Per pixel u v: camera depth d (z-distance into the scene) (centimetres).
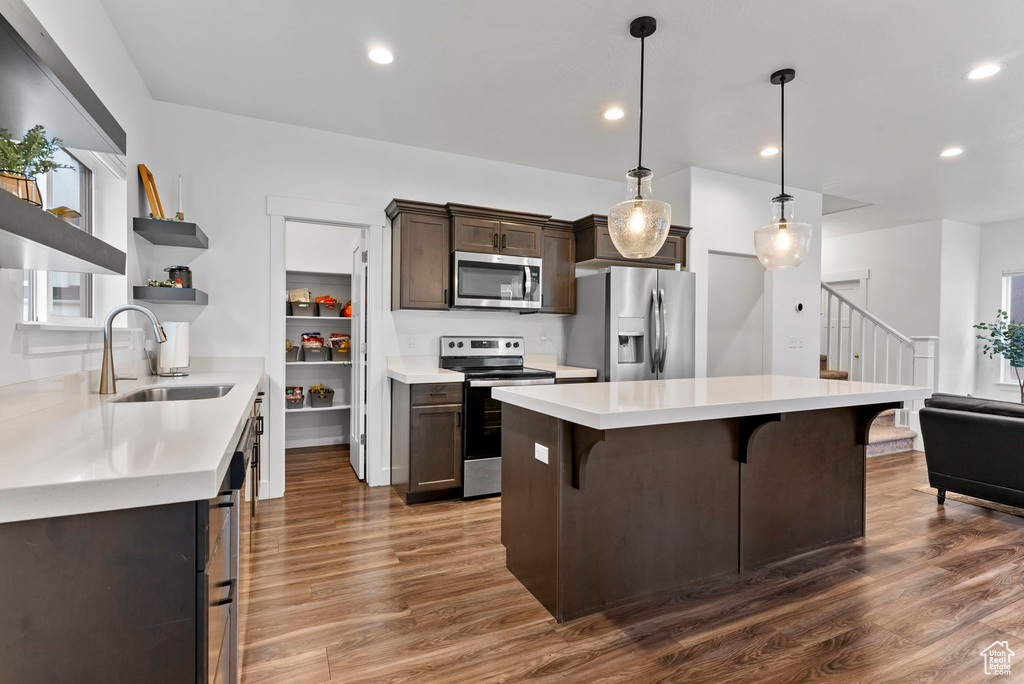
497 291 368
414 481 327
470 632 189
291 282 495
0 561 79
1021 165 416
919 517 311
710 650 179
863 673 166
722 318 509
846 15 223
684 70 270
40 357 159
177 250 316
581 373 375
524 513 223
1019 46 245
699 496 225
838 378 581
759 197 460
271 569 237
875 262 663
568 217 441
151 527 86
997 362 623
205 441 109
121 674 85
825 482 265
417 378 325
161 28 237
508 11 222
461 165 398
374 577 230
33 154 113
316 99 308
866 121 332
